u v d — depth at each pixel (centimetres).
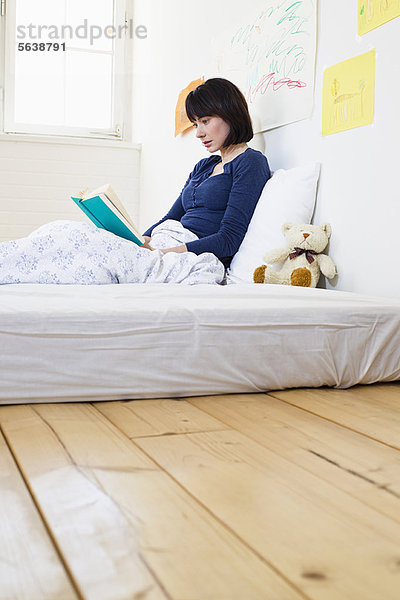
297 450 88
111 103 417
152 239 225
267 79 238
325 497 71
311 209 204
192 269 184
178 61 336
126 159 402
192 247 206
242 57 261
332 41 196
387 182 171
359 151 183
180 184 336
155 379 116
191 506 67
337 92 193
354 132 185
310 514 66
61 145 386
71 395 111
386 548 59
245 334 122
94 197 191
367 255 179
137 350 114
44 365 109
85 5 403
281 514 66
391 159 169
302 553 57
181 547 58
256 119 247
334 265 191
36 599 49
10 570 53
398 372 137
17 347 107
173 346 117
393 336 135
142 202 403
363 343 132
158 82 368
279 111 228
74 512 65
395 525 64
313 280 191
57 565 54
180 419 103
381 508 69
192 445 89
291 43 220
